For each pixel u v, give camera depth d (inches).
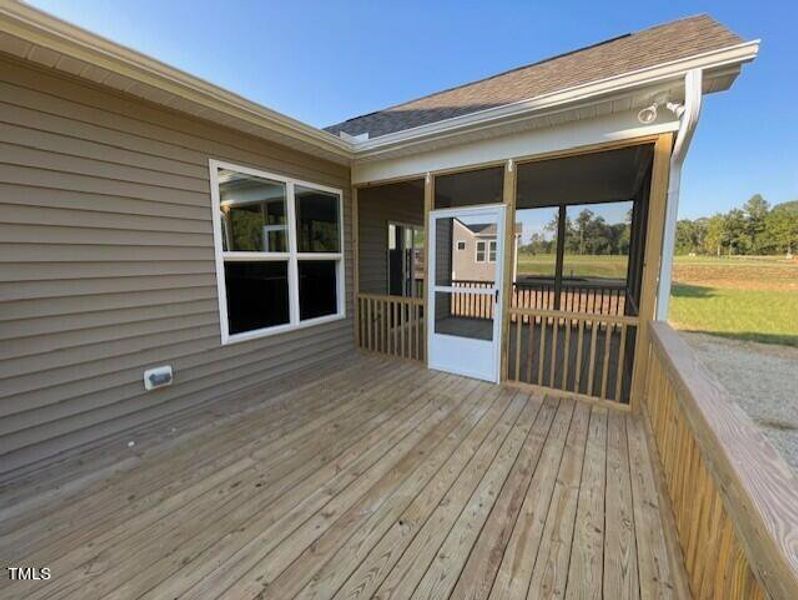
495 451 99.1
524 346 222.2
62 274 93.2
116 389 105.4
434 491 82.2
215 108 113.5
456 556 64.1
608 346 127.7
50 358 92.4
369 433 109.6
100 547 66.7
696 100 92.8
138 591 57.7
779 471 36.2
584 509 75.7
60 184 91.7
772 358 237.3
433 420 118.0
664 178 112.6
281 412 124.6
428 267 167.3
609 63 141.0
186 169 117.9
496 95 171.8
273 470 90.8
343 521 72.9
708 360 233.1
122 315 105.4
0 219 83.2
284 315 158.4
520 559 63.2
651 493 80.9
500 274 145.7
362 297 195.6
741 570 37.9
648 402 112.5
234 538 68.7
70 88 92.2
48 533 70.2
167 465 93.4
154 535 69.6
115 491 83.0
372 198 231.6
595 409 126.3
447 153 154.3
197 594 57.1
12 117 83.8
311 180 165.2
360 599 56.1
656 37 145.2
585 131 122.4
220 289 130.8
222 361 133.8
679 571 60.0
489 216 146.3
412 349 200.1
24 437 89.1
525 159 135.5
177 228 116.8
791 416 148.2
